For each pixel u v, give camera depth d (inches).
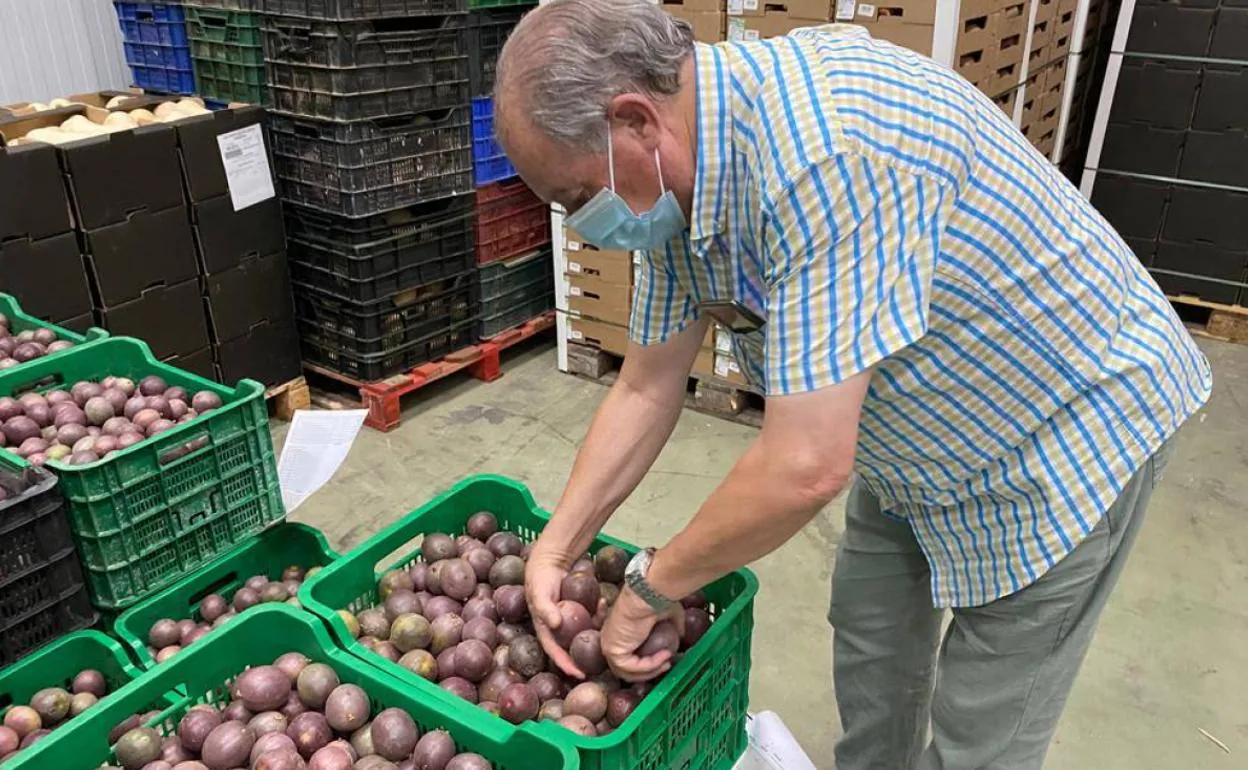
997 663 50.7
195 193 112.0
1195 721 80.4
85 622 63.2
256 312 122.3
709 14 109.8
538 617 52.9
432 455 120.3
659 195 40.2
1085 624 49.4
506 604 56.7
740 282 43.3
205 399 76.9
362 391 126.6
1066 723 80.1
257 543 73.8
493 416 130.4
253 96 120.9
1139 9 141.4
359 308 123.0
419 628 55.4
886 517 58.4
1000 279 40.9
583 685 49.8
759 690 83.9
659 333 52.9
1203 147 144.1
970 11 100.4
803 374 36.6
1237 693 83.3
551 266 150.2
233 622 52.4
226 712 50.6
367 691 50.3
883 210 35.7
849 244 35.7
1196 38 139.1
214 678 52.4
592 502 56.0
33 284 100.3
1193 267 151.5
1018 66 121.9
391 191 120.3
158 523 67.1
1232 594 95.2
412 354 131.8
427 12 116.4
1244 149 141.4
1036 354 43.0
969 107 40.0
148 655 62.3
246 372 123.2
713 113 38.2
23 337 88.2
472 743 46.1
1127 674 85.4
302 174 121.0
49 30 127.6
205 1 119.6
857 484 60.4
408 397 136.3
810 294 36.3
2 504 57.1
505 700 49.0
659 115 37.9
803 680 85.0
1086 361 43.9
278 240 122.6
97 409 76.8
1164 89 143.8
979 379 43.6
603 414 56.5
